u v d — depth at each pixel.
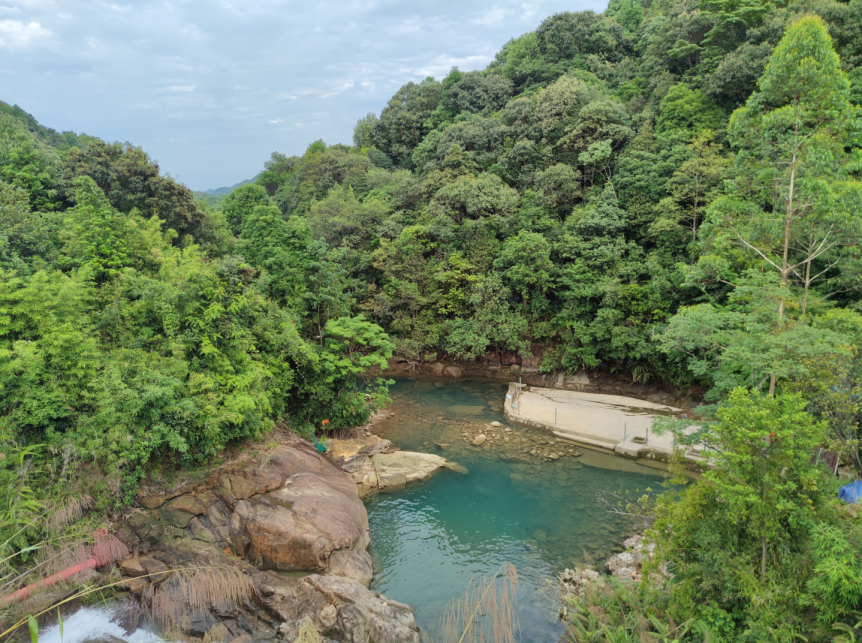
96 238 23.50
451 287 44.75
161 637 13.91
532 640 14.90
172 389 18.77
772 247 20.12
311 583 16.19
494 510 22.77
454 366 46.19
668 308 35.56
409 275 45.59
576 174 45.25
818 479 11.73
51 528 14.56
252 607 15.48
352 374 29.62
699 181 36.25
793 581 10.84
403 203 52.91
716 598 12.19
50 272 21.69
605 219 39.56
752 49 39.66
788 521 11.32
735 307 20.02
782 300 17.09
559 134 50.78
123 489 17.30
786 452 11.05
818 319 16.34
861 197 16.47
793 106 18.05
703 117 42.31
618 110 47.31
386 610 15.66
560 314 40.66
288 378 25.97
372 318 47.12
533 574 18.25
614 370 39.88
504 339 41.75
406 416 35.12
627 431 30.53
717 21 47.50
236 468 20.39
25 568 13.42
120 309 21.12
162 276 23.80
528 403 36.75
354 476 25.16
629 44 70.12
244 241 37.72
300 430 27.09
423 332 45.56
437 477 26.02
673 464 14.87
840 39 35.06
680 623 12.17
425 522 21.92
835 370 14.57
